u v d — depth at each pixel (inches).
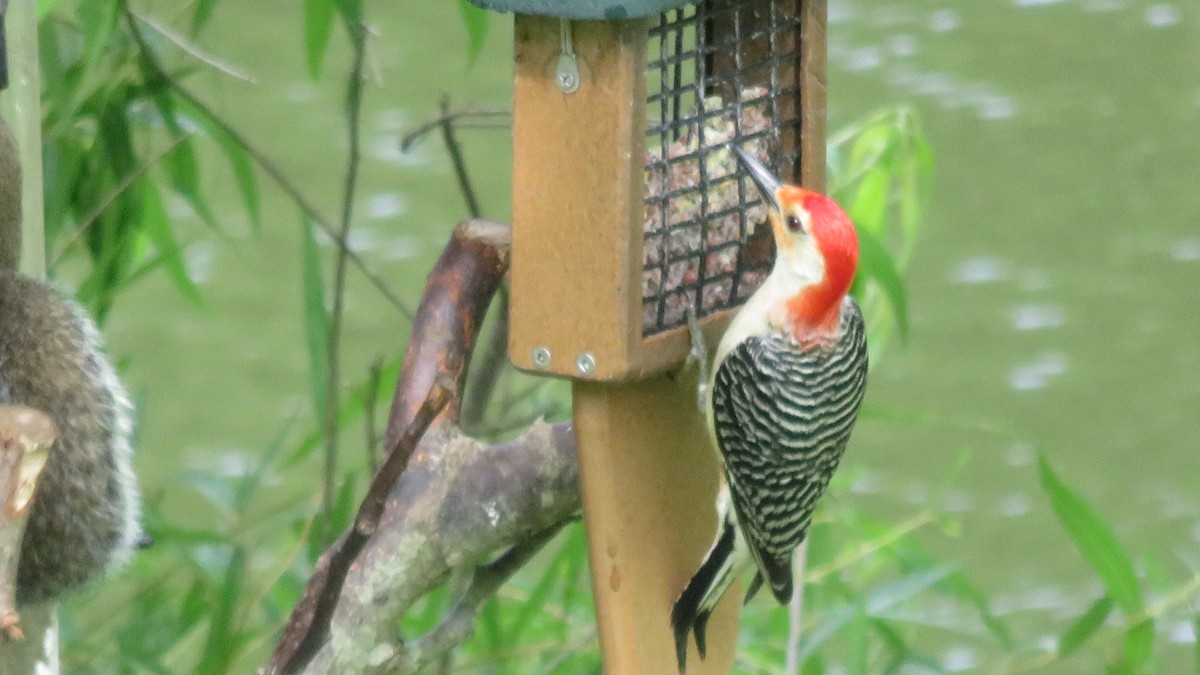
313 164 717.9
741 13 341.1
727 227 342.3
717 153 340.2
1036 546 565.3
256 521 421.1
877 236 415.2
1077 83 786.8
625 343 293.3
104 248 422.3
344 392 501.4
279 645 316.5
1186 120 776.3
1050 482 394.0
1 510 221.0
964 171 753.0
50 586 286.4
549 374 299.7
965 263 704.4
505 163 735.7
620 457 310.2
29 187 342.3
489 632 407.8
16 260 296.5
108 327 672.4
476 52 399.5
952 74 786.2
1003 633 420.5
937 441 619.2
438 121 381.1
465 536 319.3
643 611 317.1
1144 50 818.8
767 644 417.1
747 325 331.6
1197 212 727.1
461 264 332.2
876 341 424.8
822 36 338.6
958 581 422.9
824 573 408.2
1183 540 552.4
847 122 737.6
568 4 277.0
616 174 288.0
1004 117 764.6
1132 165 751.7
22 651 301.1
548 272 296.2
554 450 323.0
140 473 587.5
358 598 315.6
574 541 406.0
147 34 419.8
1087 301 678.5
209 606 425.1
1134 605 394.0
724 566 327.0
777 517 330.3
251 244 692.7
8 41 337.4
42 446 224.1
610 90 285.6
